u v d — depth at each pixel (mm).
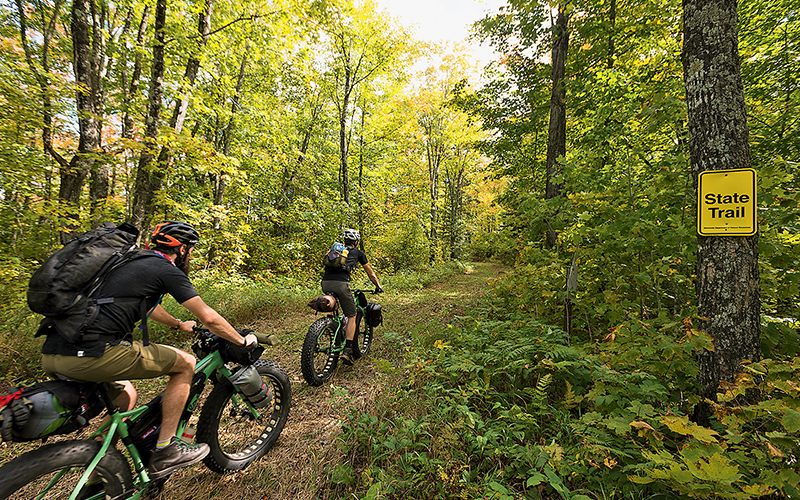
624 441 2172
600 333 4223
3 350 3861
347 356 4012
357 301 4582
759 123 5184
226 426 2977
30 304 1531
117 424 1831
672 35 7137
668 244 3137
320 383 3736
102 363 1614
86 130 6148
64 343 1578
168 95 8109
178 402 2014
